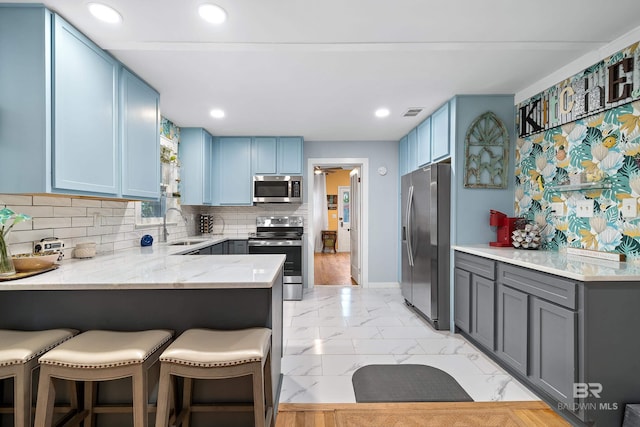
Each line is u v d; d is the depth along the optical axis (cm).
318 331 312
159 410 134
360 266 496
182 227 406
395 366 243
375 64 234
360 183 494
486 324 249
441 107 325
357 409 192
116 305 166
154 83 260
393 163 482
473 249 270
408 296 379
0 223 148
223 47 206
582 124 233
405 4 166
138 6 162
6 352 131
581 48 215
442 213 315
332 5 166
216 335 150
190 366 133
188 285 145
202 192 398
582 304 163
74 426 155
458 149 301
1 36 157
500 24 185
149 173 257
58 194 173
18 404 131
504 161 302
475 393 208
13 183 157
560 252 251
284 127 402
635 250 197
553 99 256
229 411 165
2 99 157
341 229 932
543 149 271
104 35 188
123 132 221
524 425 177
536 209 279
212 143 438
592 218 226
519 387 214
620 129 206
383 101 311
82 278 154
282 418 184
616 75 205
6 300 164
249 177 441
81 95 181
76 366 129
